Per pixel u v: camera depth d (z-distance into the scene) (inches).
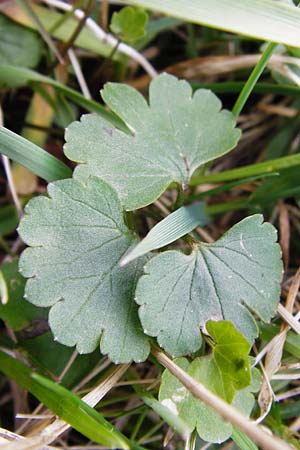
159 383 5.7
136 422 6.0
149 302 5.2
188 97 6.0
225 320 5.2
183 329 5.3
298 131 7.3
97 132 5.6
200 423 5.3
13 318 5.8
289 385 6.2
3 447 5.1
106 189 5.4
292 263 6.9
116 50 7.1
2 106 7.2
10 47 6.9
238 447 5.8
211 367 5.4
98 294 5.3
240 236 5.5
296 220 7.0
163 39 7.7
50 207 5.3
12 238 6.9
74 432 6.1
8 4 6.9
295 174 6.7
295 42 5.7
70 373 5.8
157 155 5.7
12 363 5.4
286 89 6.7
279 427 5.8
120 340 5.3
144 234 6.9
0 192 7.0
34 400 6.2
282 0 6.0
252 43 7.6
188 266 5.3
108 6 7.4
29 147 5.7
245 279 5.4
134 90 5.9
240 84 6.8
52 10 7.1
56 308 5.2
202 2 5.6
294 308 6.4
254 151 7.6
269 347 5.8
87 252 5.3
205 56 7.6
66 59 7.1
